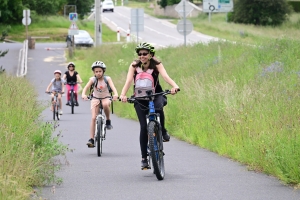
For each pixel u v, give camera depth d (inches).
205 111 1000.2
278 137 700.0
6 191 476.1
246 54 1469.0
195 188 587.2
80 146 935.0
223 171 687.7
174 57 1921.8
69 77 1582.2
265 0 4586.6
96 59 2630.4
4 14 4822.8
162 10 6535.4
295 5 5147.6
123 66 2123.5
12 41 4296.3
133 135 1083.3
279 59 1309.1
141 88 637.9
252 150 730.8
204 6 4756.4
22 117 836.6
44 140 725.9
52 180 615.8
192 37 3946.9
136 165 742.5
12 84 1179.9
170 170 700.0
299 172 602.2
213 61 1523.1
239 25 4483.3
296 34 1743.4
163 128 659.4
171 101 1165.1
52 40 4436.5
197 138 948.0
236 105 917.2
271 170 659.4
